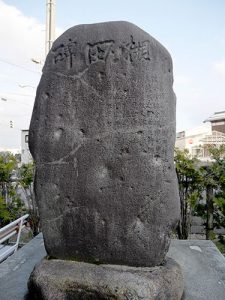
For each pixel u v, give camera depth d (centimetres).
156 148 211
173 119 221
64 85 223
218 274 267
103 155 215
